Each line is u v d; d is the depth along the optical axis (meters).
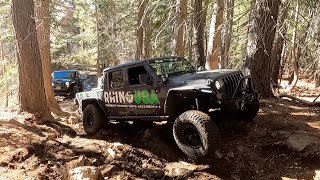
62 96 20.62
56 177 5.62
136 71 7.36
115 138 7.55
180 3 12.95
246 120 7.46
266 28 9.88
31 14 8.59
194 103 6.56
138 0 22.12
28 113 8.55
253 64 10.43
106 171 5.99
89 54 33.69
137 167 6.20
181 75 6.85
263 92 10.57
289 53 25.72
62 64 34.56
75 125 9.29
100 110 8.09
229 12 14.87
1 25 13.80
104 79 7.86
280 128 7.21
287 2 11.16
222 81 6.16
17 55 8.62
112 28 28.62
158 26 20.06
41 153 6.48
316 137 6.51
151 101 6.86
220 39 15.30
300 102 10.20
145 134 7.27
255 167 6.12
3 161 5.95
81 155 6.46
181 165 6.23
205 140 5.65
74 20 35.38
